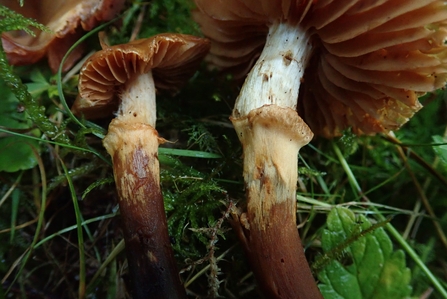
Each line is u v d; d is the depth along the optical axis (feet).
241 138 0.29
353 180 0.38
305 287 0.26
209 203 0.32
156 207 0.29
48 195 0.36
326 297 0.31
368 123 0.35
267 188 0.27
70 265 0.36
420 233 0.39
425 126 0.41
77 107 0.33
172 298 0.26
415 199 0.40
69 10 0.36
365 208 0.38
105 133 0.34
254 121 0.28
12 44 0.36
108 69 0.29
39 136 0.36
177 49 0.31
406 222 0.39
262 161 0.27
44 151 0.37
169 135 0.39
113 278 0.34
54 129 0.34
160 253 0.27
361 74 0.30
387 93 0.30
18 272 0.33
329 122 0.37
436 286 0.34
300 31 0.30
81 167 0.35
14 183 0.36
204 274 0.34
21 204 0.36
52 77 0.38
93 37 0.40
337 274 0.31
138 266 0.27
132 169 0.29
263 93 0.29
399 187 0.40
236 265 0.33
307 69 0.34
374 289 0.31
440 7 0.24
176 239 0.32
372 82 0.29
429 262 0.37
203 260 0.30
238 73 0.37
